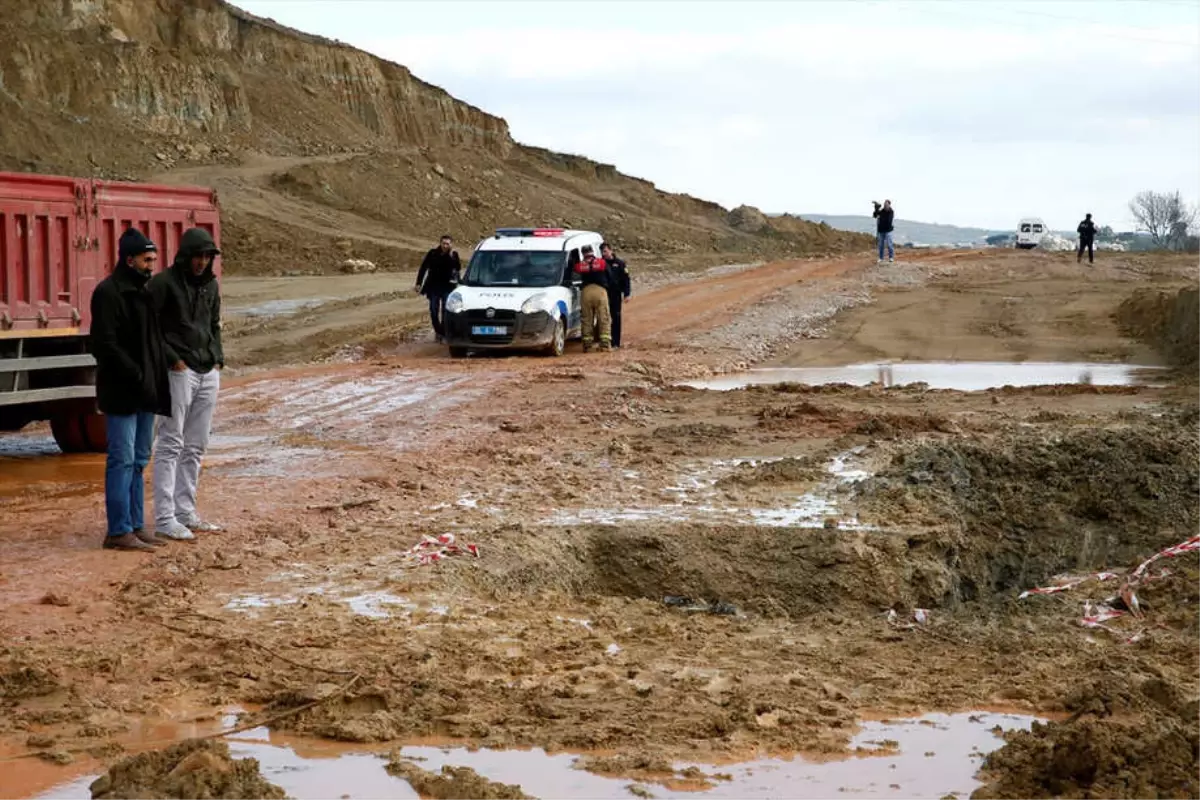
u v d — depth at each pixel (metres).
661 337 28.16
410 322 31.45
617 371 22.48
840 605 10.70
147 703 6.94
